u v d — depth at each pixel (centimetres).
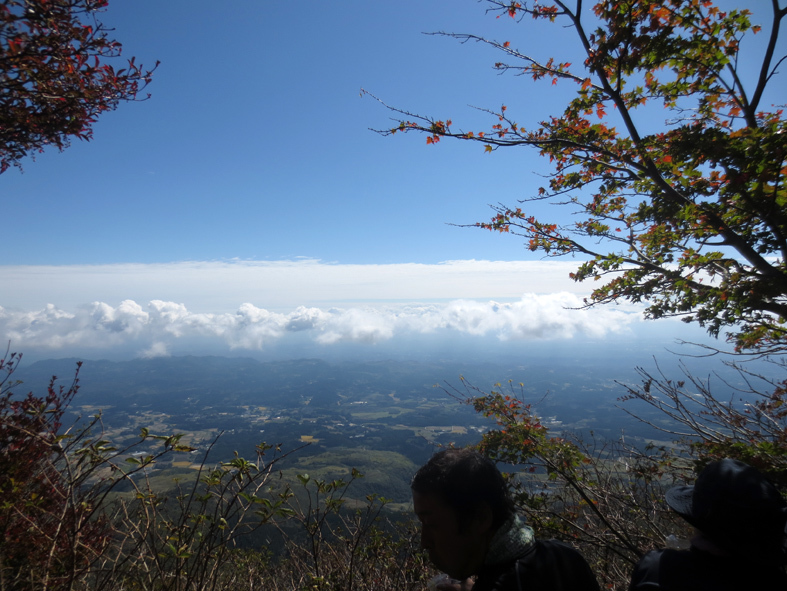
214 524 217
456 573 117
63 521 212
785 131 271
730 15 318
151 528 225
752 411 328
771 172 266
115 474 216
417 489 120
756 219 325
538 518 349
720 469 111
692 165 315
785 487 256
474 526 113
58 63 273
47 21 254
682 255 366
